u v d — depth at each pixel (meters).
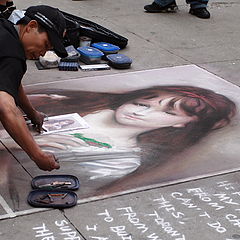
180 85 5.66
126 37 7.16
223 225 3.38
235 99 5.38
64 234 3.22
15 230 3.24
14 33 3.38
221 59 6.55
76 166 3.98
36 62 6.08
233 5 9.19
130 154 4.19
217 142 4.46
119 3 8.93
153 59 6.41
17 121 3.27
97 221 3.36
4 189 3.64
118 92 5.39
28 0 8.74
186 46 6.95
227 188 3.80
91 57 6.07
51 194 3.56
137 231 3.28
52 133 4.45
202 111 5.04
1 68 3.28
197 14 8.28
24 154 4.10
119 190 3.70
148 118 4.83
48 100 5.11
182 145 4.38
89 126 4.61
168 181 3.85
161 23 7.88
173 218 3.42
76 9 8.42
